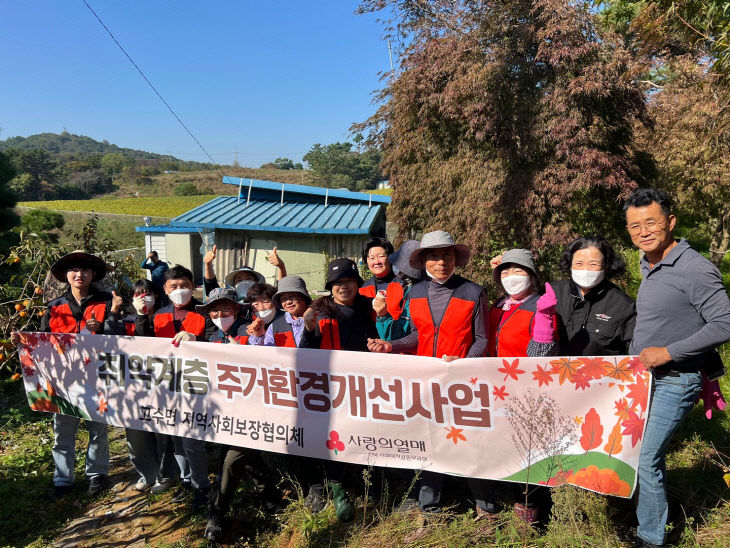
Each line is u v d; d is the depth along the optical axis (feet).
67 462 14.96
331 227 51.03
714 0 17.07
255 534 12.44
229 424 12.40
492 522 10.90
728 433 14.38
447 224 32.14
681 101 39.52
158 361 13.14
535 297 11.09
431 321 11.37
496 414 10.43
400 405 11.04
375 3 34.76
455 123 30.89
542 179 26.99
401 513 11.59
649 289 9.63
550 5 26.08
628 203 9.70
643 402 9.49
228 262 53.83
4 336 16.75
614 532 10.25
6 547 12.81
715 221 46.29
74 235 29.99
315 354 11.56
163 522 13.34
